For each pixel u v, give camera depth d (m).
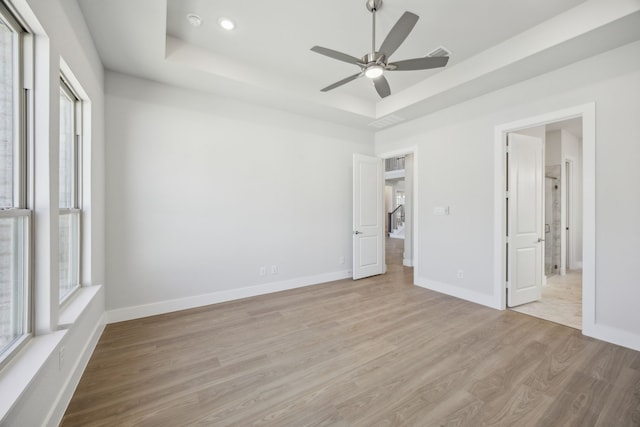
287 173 4.20
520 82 3.17
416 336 2.67
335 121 4.61
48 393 1.42
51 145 1.53
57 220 1.61
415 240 4.48
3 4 1.27
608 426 1.55
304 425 1.57
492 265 3.47
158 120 3.22
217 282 3.61
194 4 2.32
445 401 1.76
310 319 3.08
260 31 2.68
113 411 1.67
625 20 2.12
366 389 1.89
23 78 1.45
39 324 1.52
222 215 3.64
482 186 3.56
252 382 1.96
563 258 5.12
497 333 2.73
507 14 2.42
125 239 3.04
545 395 1.82
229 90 3.44
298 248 4.34
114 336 2.64
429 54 3.04
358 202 4.81
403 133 4.66
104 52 2.62
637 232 2.39
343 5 2.33
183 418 1.62
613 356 2.29
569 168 5.46
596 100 2.60
